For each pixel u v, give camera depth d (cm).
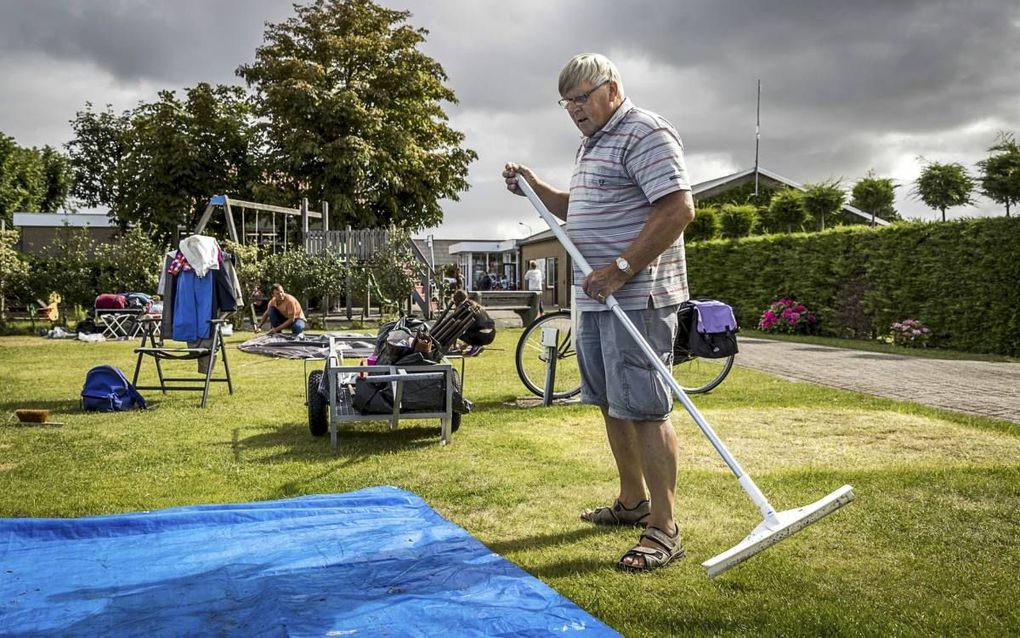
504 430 584
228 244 1792
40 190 5253
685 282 336
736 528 344
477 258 4812
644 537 309
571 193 345
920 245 1324
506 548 323
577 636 230
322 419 557
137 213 2978
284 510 355
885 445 510
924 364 1016
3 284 1766
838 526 341
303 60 2934
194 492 415
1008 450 491
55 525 325
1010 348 1167
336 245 2058
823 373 912
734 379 855
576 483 423
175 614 246
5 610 250
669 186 304
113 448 526
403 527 336
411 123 3062
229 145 2942
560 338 787
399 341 567
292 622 237
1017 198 1320
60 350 1276
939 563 299
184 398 754
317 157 2783
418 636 228
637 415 313
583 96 320
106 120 4834
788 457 478
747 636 241
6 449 522
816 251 1609
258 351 1202
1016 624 247
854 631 242
